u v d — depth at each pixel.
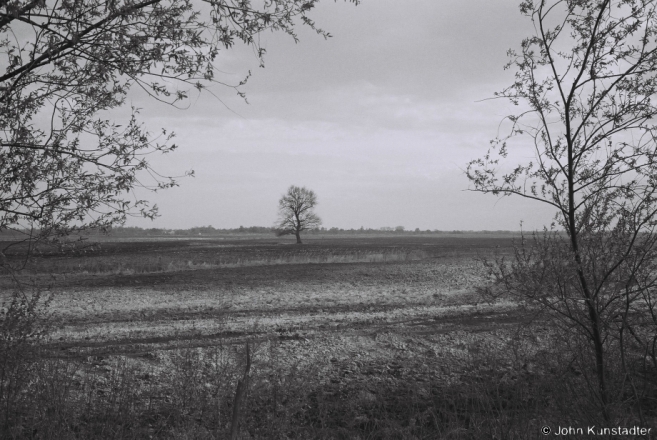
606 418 4.26
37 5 3.91
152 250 59.72
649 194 4.29
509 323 12.27
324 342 10.64
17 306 5.11
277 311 16.03
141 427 5.69
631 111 4.36
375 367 8.93
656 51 4.28
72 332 12.14
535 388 4.98
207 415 5.68
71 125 4.75
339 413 6.75
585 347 4.61
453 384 7.40
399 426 5.99
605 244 4.52
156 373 8.24
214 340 10.78
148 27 4.40
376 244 88.06
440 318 13.75
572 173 4.53
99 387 7.11
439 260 39.75
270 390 6.34
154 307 17.06
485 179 4.73
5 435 4.69
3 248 4.59
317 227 91.69
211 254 51.28
